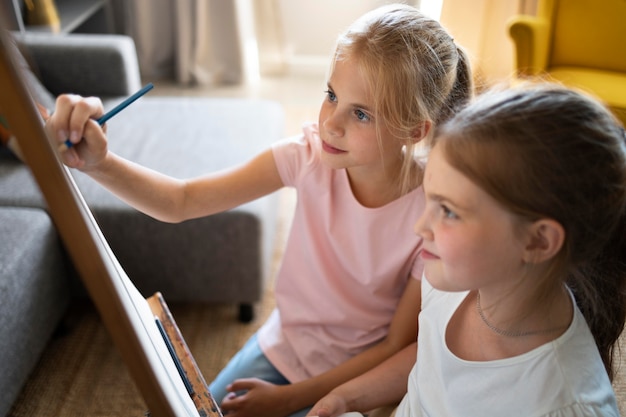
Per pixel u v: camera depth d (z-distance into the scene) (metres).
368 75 0.78
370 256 0.94
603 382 0.60
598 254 0.64
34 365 1.38
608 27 2.49
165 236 1.49
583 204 0.53
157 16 3.29
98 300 0.40
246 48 3.35
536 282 0.58
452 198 0.55
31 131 0.35
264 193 0.97
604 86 2.37
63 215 0.38
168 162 1.68
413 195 0.90
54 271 1.45
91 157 0.76
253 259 1.53
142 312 0.71
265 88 3.33
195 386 0.75
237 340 1.60
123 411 1.39
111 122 1.91
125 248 1.50
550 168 0.51
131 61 2.20
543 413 0.58
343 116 0.81
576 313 0.64
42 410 1.38
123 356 0.42
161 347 0.70
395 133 0.82
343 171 0.93
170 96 3.20
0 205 1.47
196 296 1.59
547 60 2.61
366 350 0.98
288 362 1.04
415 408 0.74
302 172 0.94
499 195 0.52
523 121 0.52
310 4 3.37
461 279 0.58
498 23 3.10
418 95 0.80
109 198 1.49
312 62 3.51
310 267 1.00
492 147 0.52
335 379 0.95
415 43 0.80
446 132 0.56
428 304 0.76
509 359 0.62
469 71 0.89
